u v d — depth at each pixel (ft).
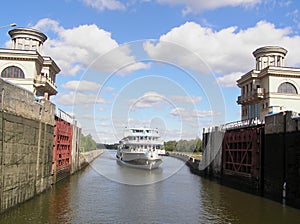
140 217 76.95
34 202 87.15
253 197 104.99
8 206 72.69
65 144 144.05
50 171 111.96
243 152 136.26
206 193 112.78
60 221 70.79
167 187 125.80
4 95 69.97
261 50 193.57
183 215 79.87
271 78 176.35
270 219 76.89
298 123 92.22
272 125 108.37
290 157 95.71
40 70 185.98
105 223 71.05
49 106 109.50
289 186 95.61
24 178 83.25
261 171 117.08
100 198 97.30
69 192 105.60
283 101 175.01
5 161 70.44
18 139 78.64
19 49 180.14
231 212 83.41
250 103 198.18
